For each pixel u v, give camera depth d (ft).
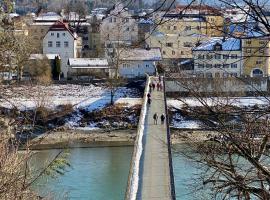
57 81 242.17
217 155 34.22
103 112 210.38
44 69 227.61
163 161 85.87
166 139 102.94
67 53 287.07
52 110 192.03
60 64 266.36
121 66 260.62
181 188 73.31
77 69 268.21
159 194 67.36
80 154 155.74
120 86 239.30
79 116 204.85
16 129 46.21
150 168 81.30
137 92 234.17
